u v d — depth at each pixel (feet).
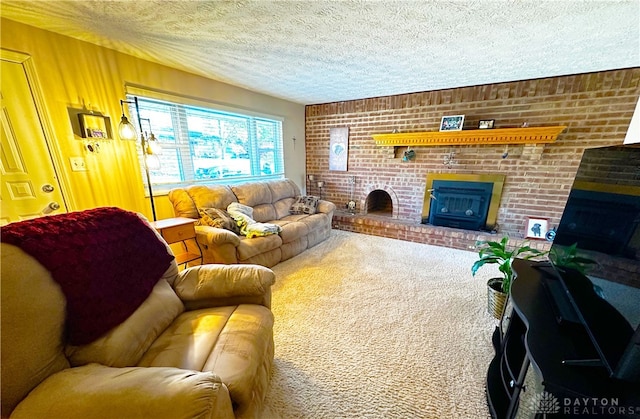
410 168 12.25
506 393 3.81
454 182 11.31
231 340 3.44
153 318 3.63
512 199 10.39
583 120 8.80
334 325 5.83
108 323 3.06
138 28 5.77
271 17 5.24
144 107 8.08
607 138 8.59
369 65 8.03
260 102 11.78
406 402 4.00
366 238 12.26
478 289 7.51
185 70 8.72
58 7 4.90
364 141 13.19
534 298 3.76
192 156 9.66
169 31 5.93
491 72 8.61
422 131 11.60
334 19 5.26
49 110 6.16
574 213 4.18
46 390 2.28
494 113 10.08
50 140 6.24
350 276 8.27
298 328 5.72
